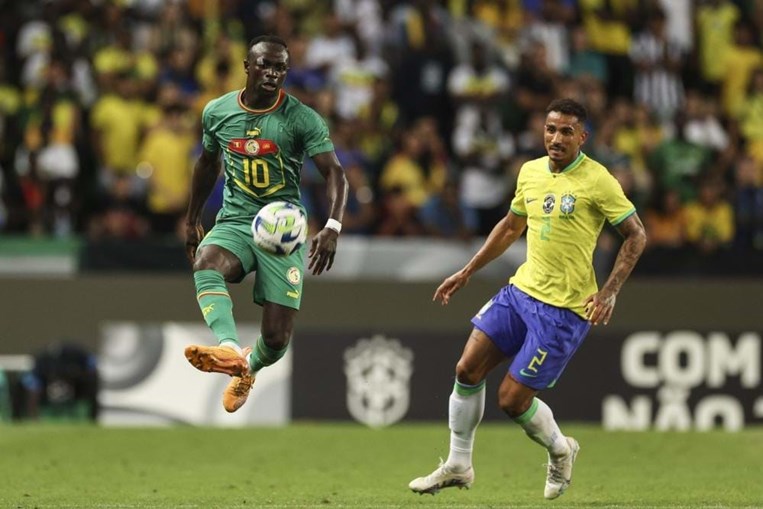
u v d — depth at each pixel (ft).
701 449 128.57
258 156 86.99
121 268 172.24
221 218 89.45
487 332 86.94
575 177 85.30
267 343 88.12
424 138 185.06
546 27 208.64
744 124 209.36
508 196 185.47
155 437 137.90
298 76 193.26
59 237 172.55
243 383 89.15
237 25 202.39
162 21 196.03
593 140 188.34
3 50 195.93
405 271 173.78
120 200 178.50
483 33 203.41
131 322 171.53
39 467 114.93
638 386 158.81
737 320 174.50
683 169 189.37
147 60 192.03
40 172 180.34
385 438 138.21
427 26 201.67
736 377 159.02
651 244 181.47
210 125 88.63
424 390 157.79
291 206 86.89
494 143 190.70
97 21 196.34
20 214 180.75
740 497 95.45
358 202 179.01
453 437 88.58
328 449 129.70
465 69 198.49
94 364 161.89
